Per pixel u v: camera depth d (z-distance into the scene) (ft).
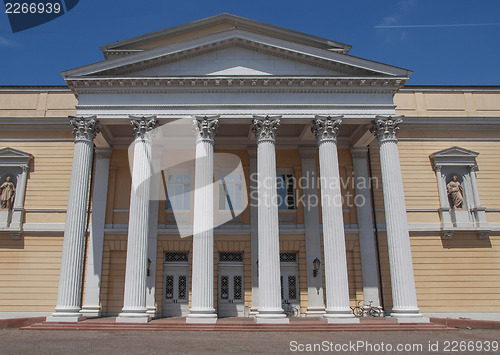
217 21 84.33
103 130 78.54
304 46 71.26
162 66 71.61
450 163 85.46
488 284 80.43
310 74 71.87
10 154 82.64
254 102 70.23
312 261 79.30
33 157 83.66
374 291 78.02
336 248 64.34
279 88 70.69
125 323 60.13
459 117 86.74
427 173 85.56
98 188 81.56
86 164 67.46
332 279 63.41
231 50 72.64
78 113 69.46
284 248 80.64
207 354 40.32
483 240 82.64
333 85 71.05
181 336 52.75
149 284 77.25
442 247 81.97
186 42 71.05
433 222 83.10
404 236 65.98
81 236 64.69
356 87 71.31
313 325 59.26
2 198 80.84
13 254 78.74
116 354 39.96
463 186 85.56
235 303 78.64
